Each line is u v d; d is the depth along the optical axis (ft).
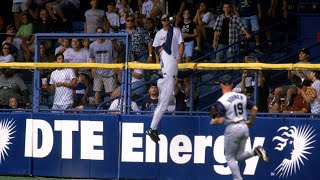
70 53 132.36
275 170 114.21
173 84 114.01
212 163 116.47
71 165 120.88
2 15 180.65
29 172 122.21
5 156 123.24
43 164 121.90
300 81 115.96
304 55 123.75
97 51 126.41
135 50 145.28
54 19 171.22
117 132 119.03
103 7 175.42
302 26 165.48
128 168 118.93
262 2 169.68
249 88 116.67
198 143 116.88
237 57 154.30
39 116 121.80
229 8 155.02
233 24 154.30
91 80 121.70
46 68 121.49
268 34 163.63
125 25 160.56
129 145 118.73
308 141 113.19
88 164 120.26
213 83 120.67
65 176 121.19
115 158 119.24
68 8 173.78
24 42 146.00
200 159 116.78
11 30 164.35
